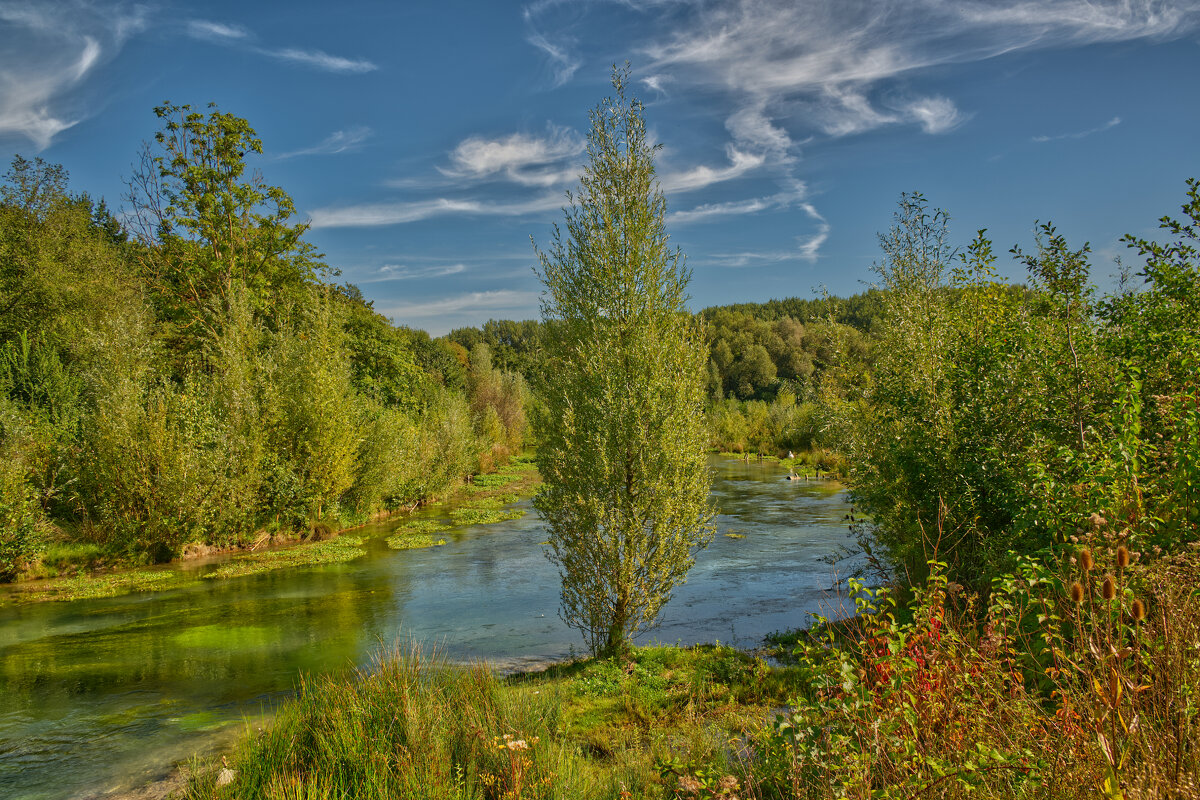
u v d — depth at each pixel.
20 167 31.16
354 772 5.29
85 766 6.73
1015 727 3.33
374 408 27.58
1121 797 2.36
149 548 17.69
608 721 7.15
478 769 5.45
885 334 11.84
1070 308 7.41
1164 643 2.89
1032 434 7.20
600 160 10.12
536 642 10.96
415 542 20.14
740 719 6.78
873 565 10.27
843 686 3.72
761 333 94.81
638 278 9.88
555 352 10.27
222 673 9.53
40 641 11.16
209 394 20.52
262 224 30.91
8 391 21.00
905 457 9.14
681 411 9.42
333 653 10.41
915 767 3.32
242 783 5.43
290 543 20.59
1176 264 7.00
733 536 19.41
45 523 16.81
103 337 19.61
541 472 10.08
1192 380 5.74
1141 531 4.48
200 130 28.73
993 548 6.90
